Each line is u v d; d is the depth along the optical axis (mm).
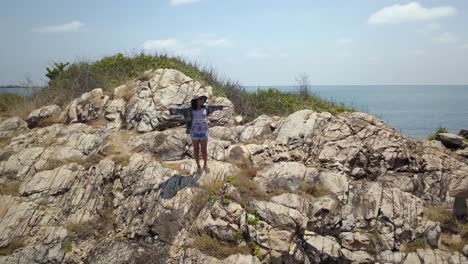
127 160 9930
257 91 15219
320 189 8883
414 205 8633
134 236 8266
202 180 9148
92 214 8961
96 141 11070
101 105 12664
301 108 13789
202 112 9188
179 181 9195
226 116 12422
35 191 9367
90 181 9562
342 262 7566
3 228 8430
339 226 8141
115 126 11820
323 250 7598
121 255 7898
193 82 13258
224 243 7762
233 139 11328
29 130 12492
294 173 9281
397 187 9352
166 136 10930
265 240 7609
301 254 7621
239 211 8164
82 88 14406
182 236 8016
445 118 46906
